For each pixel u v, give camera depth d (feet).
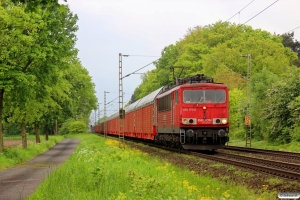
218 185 47.39
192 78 98.07
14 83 85.05
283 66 216.95
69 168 50.83
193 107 91.40
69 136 301.02
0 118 90.33
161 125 111.45
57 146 156.35
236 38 245.65
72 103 174.91
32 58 85.97
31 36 83.92
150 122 127.75
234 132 175.11
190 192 37.78
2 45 81.87
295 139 119.75
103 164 58.03
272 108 129.39
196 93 91.86
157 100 117.39
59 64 98.53
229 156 85.25
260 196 40.68
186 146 91.91
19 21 81.71
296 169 59.82
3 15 79.10
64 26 110.73
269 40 251.39
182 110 91.35
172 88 101.91
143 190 34.96
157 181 40.11
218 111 91.71
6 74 82.64
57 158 95.71
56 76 96.99
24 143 113.70
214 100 91.86
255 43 224.94
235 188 44.52
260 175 52.54
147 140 154.30
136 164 63.72
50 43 90.79
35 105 108.58
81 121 342.44
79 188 39.58
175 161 77.41
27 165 77.87
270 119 133.39
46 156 103.40
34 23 85.40
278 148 114.21
